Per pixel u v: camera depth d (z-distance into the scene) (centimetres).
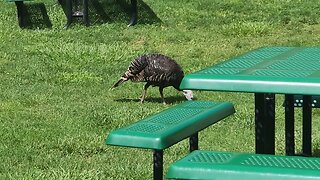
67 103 1059
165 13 1769
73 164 743
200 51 1478
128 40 1570
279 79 498
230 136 858
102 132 881
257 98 595
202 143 821
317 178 436
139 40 1572
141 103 1073
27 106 1041
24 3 1761
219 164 463
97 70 1300
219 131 878
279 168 450
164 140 502
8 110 1003
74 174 692
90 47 1427
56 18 1717
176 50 1488
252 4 1861
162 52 1468
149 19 1731
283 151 765
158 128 528
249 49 1499
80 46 1442
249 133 871
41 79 1223
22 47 1467
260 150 598
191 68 1320
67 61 1350
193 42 1554
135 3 1700
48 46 1460
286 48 696
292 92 491
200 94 1126
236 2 1867
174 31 1648
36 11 1739
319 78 496
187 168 462
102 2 1755
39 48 1440
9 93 1106
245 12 1802
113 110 997
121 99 1105
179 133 527
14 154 784
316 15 1781
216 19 1741
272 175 445
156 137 502
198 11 1800
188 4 1841
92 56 1377
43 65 1318
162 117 572
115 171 711
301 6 1855
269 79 500
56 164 747
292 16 1773
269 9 1825
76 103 1061
